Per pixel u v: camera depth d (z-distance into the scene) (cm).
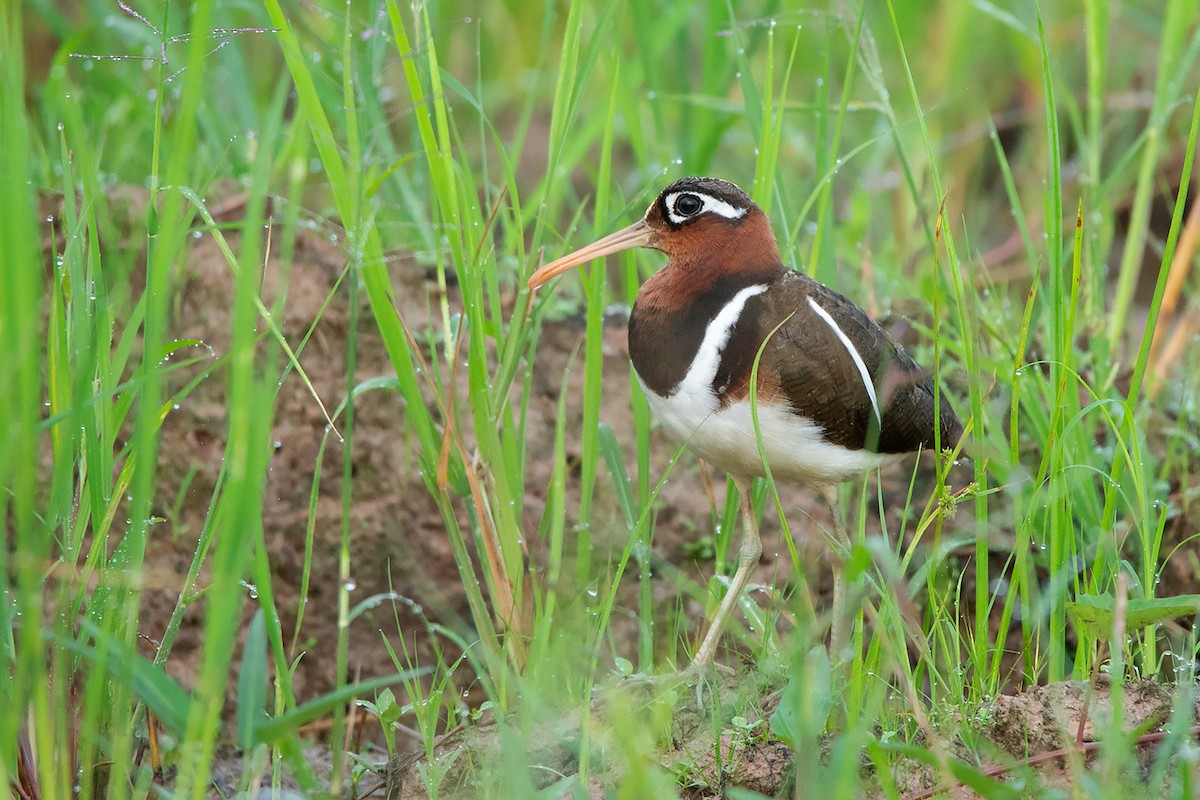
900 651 736
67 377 711
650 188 995
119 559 695
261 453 557
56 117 1119
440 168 817
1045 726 698
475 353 821
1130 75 1544
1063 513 821
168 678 598
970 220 1424
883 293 1178
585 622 812
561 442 867
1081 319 1088
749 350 804
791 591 987
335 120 1224
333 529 1004
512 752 633
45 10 1300
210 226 730
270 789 820
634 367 859
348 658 993
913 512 1002
